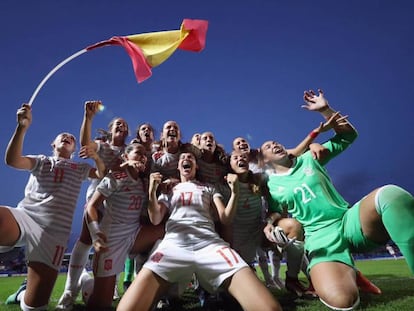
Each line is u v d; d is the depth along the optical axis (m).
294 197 2.32
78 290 2.35
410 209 1.74
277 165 2.54
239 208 2.59
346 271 1.97
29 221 2.16
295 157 2.52
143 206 2.51
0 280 6.12
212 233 1.95
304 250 2.30
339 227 2.16
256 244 2.67
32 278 2.14
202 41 2.39
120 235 2.33
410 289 2.53
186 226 1.94
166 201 2.14
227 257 1.77
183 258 1.81
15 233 2.09
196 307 2.24
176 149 2.65
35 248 2.15
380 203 1.84
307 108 2.69
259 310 1.56
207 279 1.81
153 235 2.41
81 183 2.42
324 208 2.21
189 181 2.25
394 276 3.83
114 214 2.33
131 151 2.49
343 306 1.79
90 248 2.39
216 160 2.69
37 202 2.25
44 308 2.19
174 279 1.82
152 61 2.29
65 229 2.26
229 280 1.74
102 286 2.24
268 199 2.54
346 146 2.54
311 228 2.25
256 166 2.71
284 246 2.29
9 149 2.12
